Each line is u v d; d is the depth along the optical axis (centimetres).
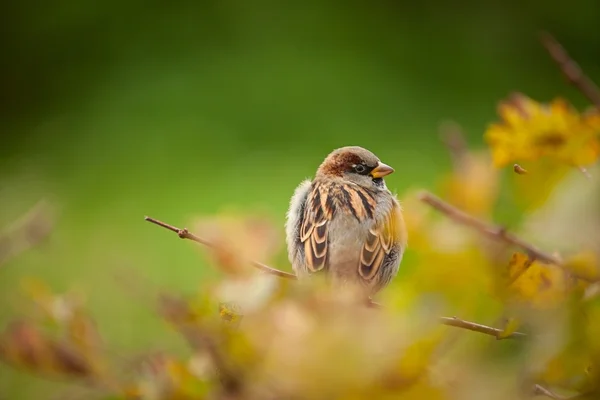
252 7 2378
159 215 1802
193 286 1584
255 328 374
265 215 633
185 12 2402
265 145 2077
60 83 2536
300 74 2222
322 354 334
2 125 2558
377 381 331
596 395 322
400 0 2458
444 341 336
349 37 2361
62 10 2572
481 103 2347
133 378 534
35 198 1909
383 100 2231
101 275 1588
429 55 2402
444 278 339
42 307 540
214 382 468
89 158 2102
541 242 351
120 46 2444
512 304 342
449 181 545
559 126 407
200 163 1994
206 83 2216
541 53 2516
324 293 356
